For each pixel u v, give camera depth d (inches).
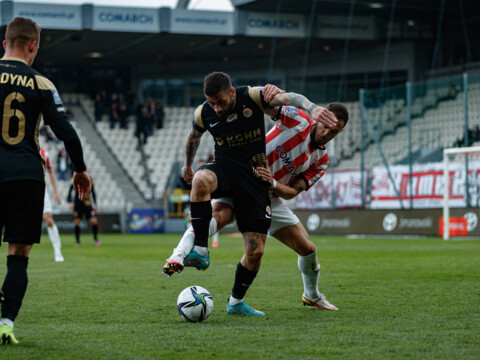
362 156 1021.2
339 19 1374.3
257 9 1338.6
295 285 310.8
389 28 1395.2
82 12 1235.2
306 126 221.1
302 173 227.9
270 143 223.1
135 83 1652.3
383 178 1017.5
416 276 356.5
